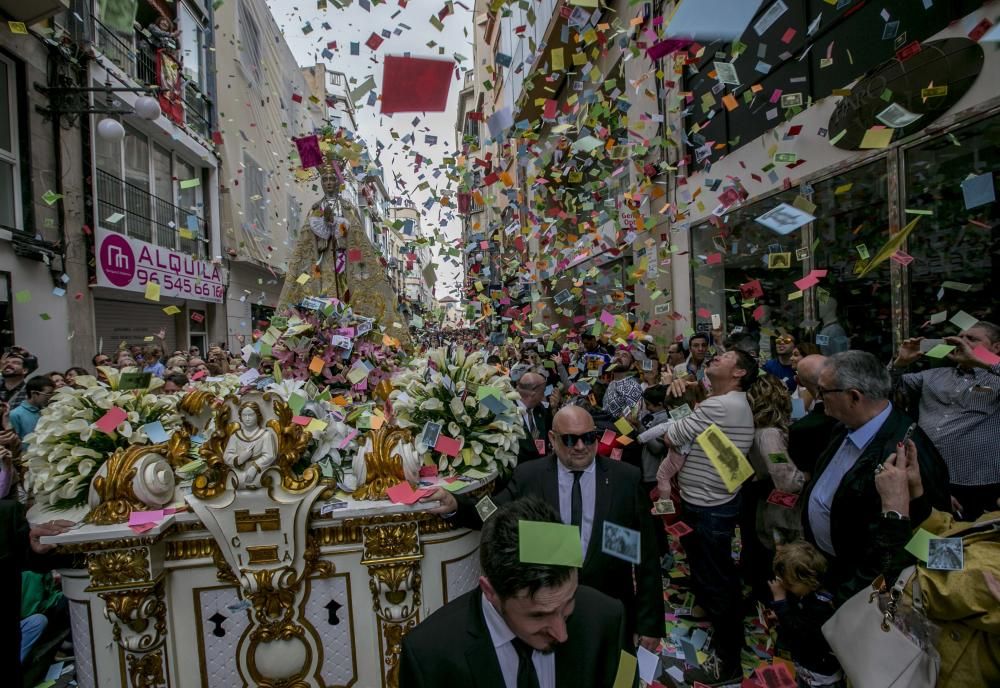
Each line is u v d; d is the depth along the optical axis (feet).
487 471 6.75
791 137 15.38
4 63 19.06
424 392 7.03
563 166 27.09
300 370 8.65
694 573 8.48
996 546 4.41
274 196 46.34
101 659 5.91
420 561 6.21
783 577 6.37
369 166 13.89
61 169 21.02
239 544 5.90
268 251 43.27
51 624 9.04
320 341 8.86
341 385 9.12
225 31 36.65
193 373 17.28
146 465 5.99
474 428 6.91
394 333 10.83
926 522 5.07
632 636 6.72
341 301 9.89
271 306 50.93
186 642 6.09
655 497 10.23
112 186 25.17
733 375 8.46
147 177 28.55
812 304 15.20
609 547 5.56
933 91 9.86
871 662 4.62
